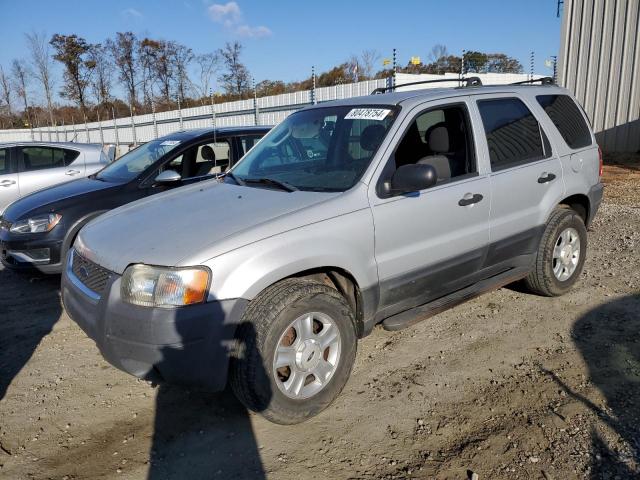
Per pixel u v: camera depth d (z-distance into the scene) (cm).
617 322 427
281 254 295
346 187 339
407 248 353
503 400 328
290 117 460
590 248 644
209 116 2177
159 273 280
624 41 1445
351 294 338
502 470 267
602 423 298
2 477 275
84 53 4444
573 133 490
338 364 320
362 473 269
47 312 501
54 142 895
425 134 392
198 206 349
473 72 1725
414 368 372
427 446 288
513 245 428
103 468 281
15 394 358
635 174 1205
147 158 627
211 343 279
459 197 377
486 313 459
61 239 540
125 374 381
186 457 288
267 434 305
